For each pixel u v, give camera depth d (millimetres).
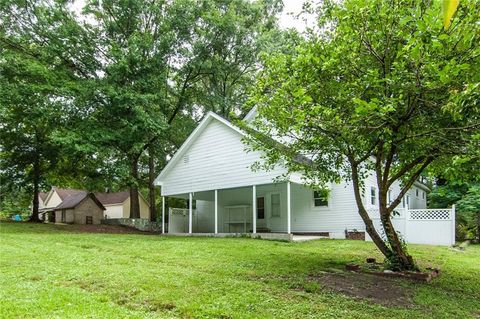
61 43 18266
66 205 36062
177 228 19922
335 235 16328
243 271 7297
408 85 5234
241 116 24641
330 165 8516
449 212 14734
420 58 4820
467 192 19719
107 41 19500
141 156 25125
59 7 18547
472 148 5367
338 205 16828
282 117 6895
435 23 4156
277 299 5367
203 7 21750
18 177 21266
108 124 18500
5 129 19969
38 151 20641
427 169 8023
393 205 7762
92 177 20516
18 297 4863
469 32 4316
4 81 16062
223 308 4824
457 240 18516
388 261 7801
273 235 14281
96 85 17641
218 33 21703
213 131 17188
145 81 18672
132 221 22859
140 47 18750
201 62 21344
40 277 6191
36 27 18531
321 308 5020
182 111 24938
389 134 6004
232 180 16188
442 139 6004
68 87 16953
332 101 6473
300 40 7426
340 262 8773
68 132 16562
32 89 15969
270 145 8359
